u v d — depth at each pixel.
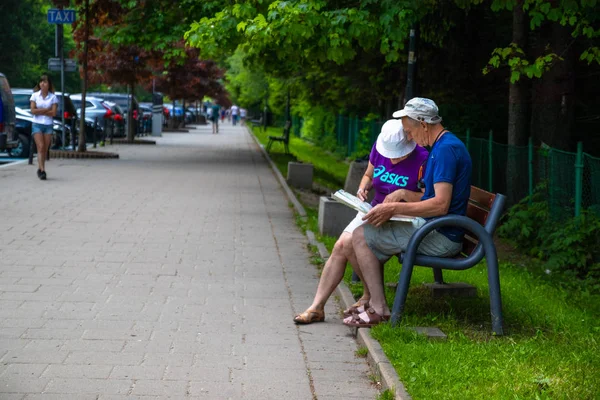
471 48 19.94
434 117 6.77
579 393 5.18
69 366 5.71
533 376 5.46
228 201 15.66
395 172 7.23
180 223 12.50
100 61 34.97
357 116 34.03
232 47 15.70
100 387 5.32
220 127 74.31
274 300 7.88
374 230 6.84
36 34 63.34
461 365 5.70
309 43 12.64
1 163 23.33
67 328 6.64
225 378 5.60
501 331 6.70
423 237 6.70
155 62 35.62
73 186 16.97
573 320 7.66
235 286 8.41
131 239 10.90
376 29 12.44
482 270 10.16
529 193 14.38
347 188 15.89
